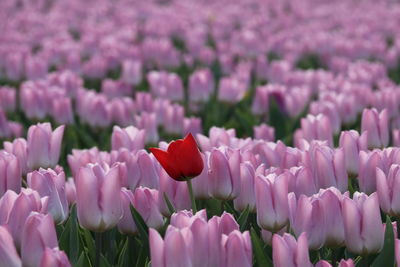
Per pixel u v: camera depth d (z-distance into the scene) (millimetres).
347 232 2996
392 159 3650
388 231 2982
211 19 16047
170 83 7488
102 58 9469
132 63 8438
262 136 5508
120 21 15266
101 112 6219
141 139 4469
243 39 11500
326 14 16984
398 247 2988
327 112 5453
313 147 3809
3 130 6016
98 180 3062
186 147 3072
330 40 11500
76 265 2842
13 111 7332
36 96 6621
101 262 3115
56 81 7719
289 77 8188
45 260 2523
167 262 2535
